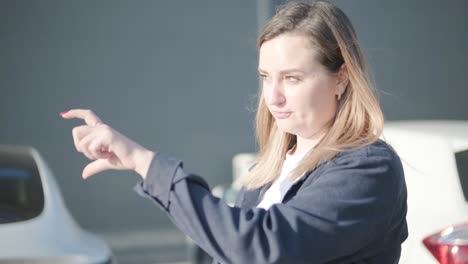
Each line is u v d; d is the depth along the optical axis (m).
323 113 2.48
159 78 13.78
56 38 13.42
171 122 13.87
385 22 14.54
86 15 13.49
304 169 2.44
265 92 2.52
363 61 2.54
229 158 14.05
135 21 13.66
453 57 14.82
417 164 5.53
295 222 2.23
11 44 13.30
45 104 13.43
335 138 2.46
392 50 14.59
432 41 14.76
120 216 13.66
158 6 13.71
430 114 14.83
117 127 13.67
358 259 2.36
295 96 2.44
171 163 2.24
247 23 14.00
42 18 13.36
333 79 2.48
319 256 2.24
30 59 13.36
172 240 12.92
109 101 13.64
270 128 2.93
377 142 2.45
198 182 2.26
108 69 13.61
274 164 2.82
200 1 13.84
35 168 6.90
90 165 2.28
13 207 6.31
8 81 13.30
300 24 2.44
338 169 2.35
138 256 12.04
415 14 14.65
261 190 2.82
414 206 5.40
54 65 13.43
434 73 14.80
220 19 13.91
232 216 2.20
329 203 2.28
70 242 6.12
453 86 14.85
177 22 13.80
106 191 13.62
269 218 2.23
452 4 14.77
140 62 13.71
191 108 13.91
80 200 13.55
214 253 2.22
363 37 14.48
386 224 2.37
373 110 2.47
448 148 5.38
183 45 13.84
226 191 8.51
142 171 2.24
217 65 13.95
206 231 2.20
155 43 13.74
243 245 2.18
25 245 5.85
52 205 6.44
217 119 14.00
